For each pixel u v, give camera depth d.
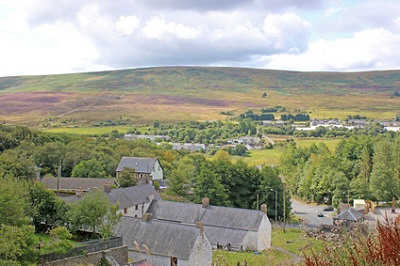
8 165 86.12
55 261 44.53
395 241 11.23
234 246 71.25
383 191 121.25
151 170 128.62
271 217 102.25
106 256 49.31
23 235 41.16
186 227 59.69
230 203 98.75
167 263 57.25
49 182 98.62
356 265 11.70
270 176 104.00
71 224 58.47
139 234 60.91
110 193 80.06
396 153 132.62
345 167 143.62
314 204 129.62
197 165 119.00
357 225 16.28
